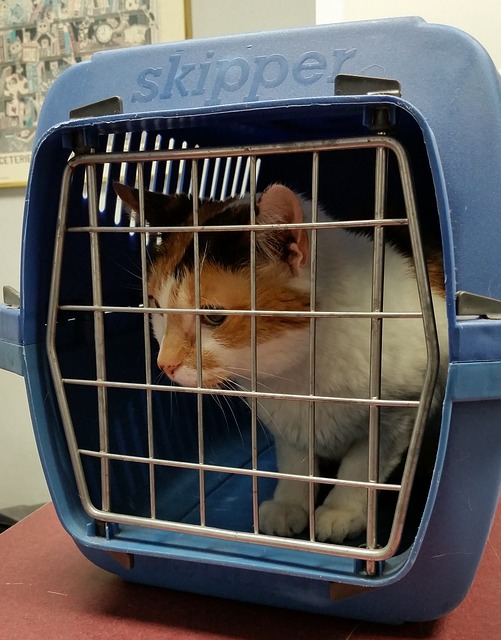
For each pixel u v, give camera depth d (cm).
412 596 54
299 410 72
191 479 85
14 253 142
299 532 69
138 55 62
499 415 50
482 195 53
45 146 55
